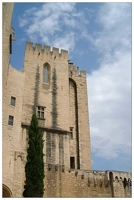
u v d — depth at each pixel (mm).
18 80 40500
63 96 45781
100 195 38562
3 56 31500
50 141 40688
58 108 44312
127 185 40812
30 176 30219
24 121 40469
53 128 42000
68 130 43281
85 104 49781
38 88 44281
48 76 46656
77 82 51125
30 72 45031
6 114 36438
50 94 44812
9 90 38344
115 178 40344
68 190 37312
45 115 42750
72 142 46125
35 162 30953
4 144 34469
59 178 37562
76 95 50031
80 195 37625
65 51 50188
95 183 39156
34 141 32438
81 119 48156
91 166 45156
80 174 39156
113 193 39125
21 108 39156
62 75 47562
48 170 37375
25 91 42938
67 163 40312
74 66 52438
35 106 42625
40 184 30031
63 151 40969
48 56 48094
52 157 39625
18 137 36812
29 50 47062
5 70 33000
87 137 47156
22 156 35688
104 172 40688
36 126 33781
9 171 33625
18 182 33938
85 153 45750
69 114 48062
